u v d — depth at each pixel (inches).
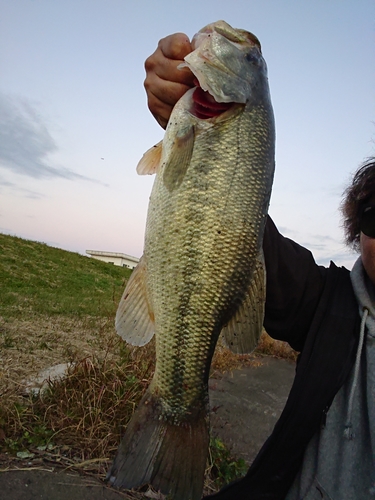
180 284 14.7
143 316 15.2
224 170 14.7
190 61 14.4
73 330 56.1
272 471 13.8
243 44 16.3
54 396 29.7
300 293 15.1
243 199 14.8
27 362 38.8
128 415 28.3
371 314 13.7
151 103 16.1
